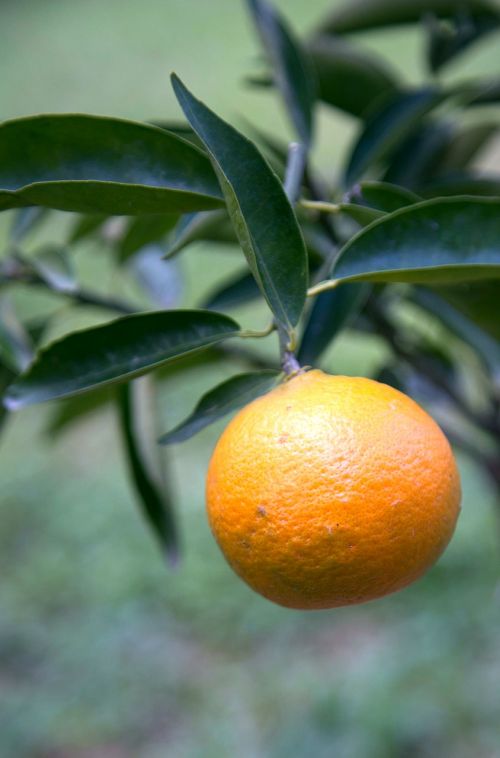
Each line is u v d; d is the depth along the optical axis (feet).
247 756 4.29
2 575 5.71
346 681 4.58
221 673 4.91
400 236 1.72
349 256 1.72
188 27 12.85
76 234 2.22
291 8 11.55
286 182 1.82
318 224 2.02
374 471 1.58
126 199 1.67
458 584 5.17
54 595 5.53
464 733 4.23
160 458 2.16
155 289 2.38
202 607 5.34
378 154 2.09
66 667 5.00
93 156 1.70
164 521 2.18
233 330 1.73
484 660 4.62
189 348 1.74
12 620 5.29
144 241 2.15
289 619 5.23
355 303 1.93
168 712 4.70
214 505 1.63
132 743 4.53
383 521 1.57
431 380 2.17
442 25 2.31
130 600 5.39
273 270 1.67
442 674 4.52
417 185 2.19
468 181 2.12
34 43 13.30
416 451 1.60
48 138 1.69
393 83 2.25
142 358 1.74
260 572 1.60
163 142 1.69
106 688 4.83
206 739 4.45
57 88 11.50
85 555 5.80
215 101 10.07
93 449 6.77
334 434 1.58
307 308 2.09
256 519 1.59
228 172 1.68
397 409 1.61
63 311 2.19
